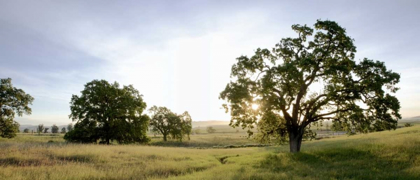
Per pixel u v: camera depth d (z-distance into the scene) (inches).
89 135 1529.3
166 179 483.2
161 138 3166.8
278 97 762.8
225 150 1342.3
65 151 778.2
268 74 782.5
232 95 762.2
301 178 431.5
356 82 763.4
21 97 1558.8
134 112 1691.7
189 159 828.6
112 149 925.8
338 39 780.0
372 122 756.0
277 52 855.7
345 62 798.5
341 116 808.3
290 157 716.7
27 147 842.8
